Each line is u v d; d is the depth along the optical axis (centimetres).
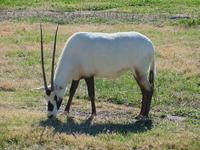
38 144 1430
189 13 3981
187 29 3391
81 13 3978
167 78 2200
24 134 1466
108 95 1952
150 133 1541
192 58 2584
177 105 1891
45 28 3322
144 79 1711
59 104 1648
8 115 1648
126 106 1873
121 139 1478
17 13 3941
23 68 2338
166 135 1520
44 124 1587
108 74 1700
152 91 1722
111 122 1656
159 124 1658
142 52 1697
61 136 1466
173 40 3033
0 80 2128
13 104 1819
